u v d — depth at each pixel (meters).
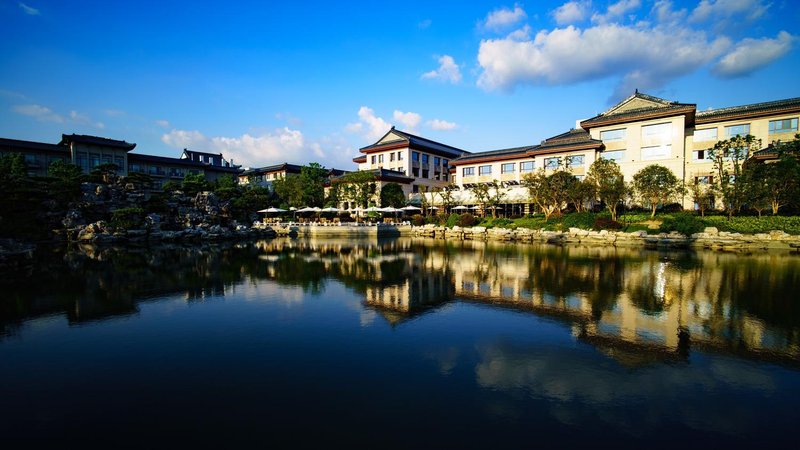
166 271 23.22
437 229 52.69
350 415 6.81
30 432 6.45
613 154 51.72
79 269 24.17
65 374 8.73
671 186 39.81
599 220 41.22
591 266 23.83
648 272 21.36
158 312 13.95
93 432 6.43
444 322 12.38
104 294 17.00
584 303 14.66
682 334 11.00
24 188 38.94
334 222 57.88
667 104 48.91
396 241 45.44
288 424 6.55
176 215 52.84
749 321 12.21
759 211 35.72
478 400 7.32
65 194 43.84
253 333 11.47
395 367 8.89
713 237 33.47
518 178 61.91
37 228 39.97
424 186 69.12
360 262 26.75
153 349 10.23
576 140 54.75
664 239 35.25
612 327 11.69
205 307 14.59
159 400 7.48
